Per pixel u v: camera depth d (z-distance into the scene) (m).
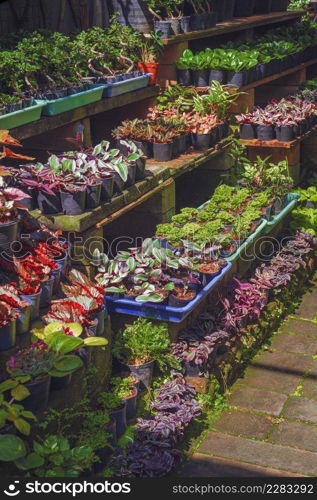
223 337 4.61
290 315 5.45
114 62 5.67
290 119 6.12
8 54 4.71
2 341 3.80
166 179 5.14
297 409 4.51
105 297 4.49
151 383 4.46
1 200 4.05
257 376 4.79
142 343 4.41
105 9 5.80
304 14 8.23
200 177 6.02
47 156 5.13
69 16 5.58
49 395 3.89
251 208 5.43
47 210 4.39
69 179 4.43
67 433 3.92
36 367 3.71
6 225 4.03
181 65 6.00
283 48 6.71
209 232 4.85
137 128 5.41
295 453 4.20
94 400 4.18
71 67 5.21
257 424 4.40
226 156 5.93
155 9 6.04
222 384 4.63
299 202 6.49
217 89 5.83
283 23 8.06
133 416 4.26
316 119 6.69
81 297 4.10
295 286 5.66
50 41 5.09
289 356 4.98
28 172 4.39
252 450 4.21
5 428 3.60
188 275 4.60
